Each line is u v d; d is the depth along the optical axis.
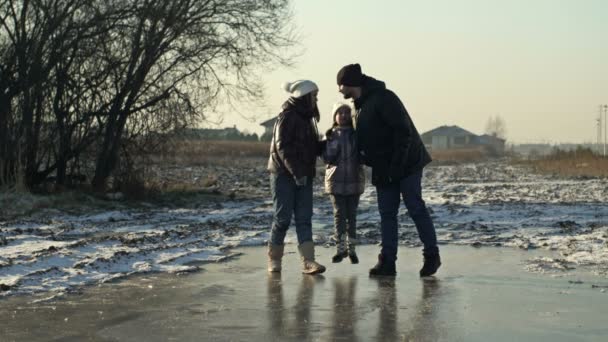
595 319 6.22
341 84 8.70
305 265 8.62
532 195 22.58
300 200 8.79
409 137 8.38
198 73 22.97
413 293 7.38
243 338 5.61
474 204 18.44
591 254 9.87
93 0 20.92
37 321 6.18
